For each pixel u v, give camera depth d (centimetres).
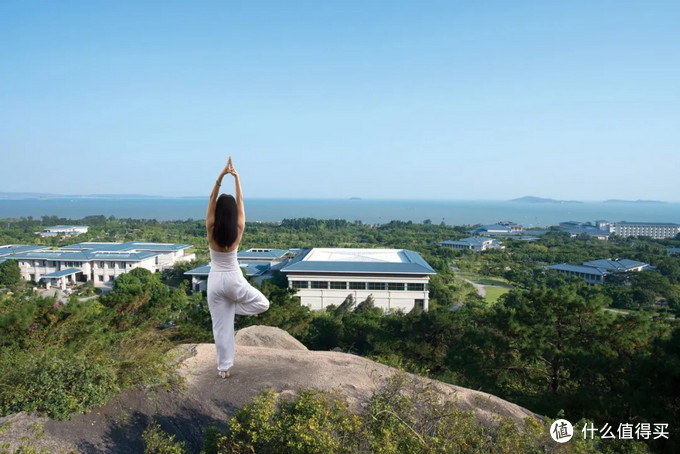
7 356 707
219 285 629
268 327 1163
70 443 518
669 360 1045
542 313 1479
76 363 614
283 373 742
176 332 1312
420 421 586
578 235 13838
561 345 1416
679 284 5781
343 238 11800
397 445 507
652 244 11162
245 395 662
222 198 596
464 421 566
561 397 1221
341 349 2139
